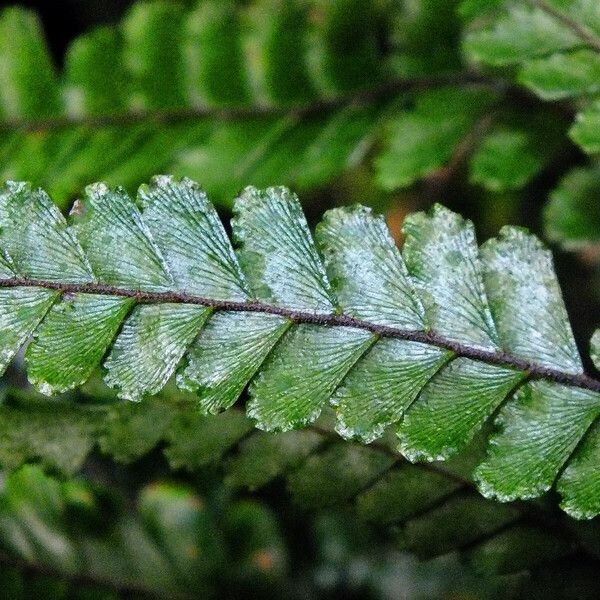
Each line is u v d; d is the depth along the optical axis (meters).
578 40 0.31
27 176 0.34
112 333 0.27
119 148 0.34
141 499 0.33
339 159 0.34
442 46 0.34
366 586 0.34
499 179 0.33
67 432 0.29
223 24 0.35
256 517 0.34
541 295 0.28
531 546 0.30
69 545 0.31
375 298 0.28
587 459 0.28
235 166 0.34
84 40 0.35
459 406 0.28
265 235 0.28
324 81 0.35
